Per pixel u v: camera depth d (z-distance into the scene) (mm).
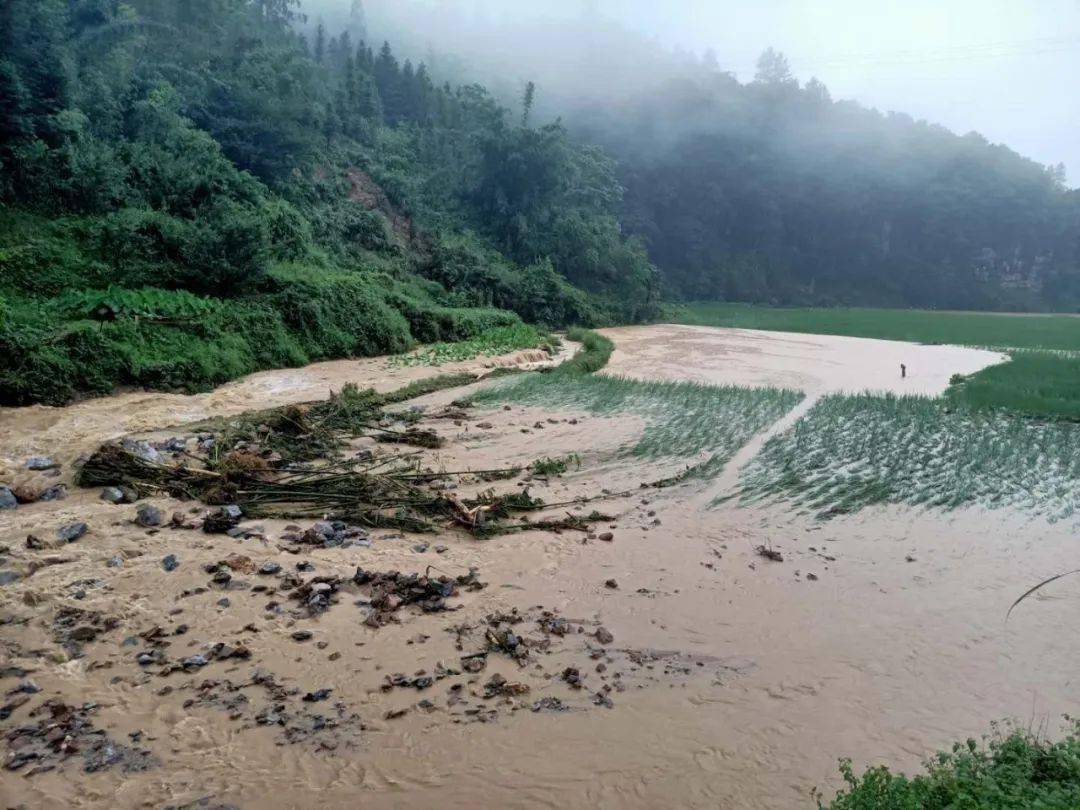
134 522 10039
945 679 6973
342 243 38125
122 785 5344
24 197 25078
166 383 19203
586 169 64312
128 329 19688
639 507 11492
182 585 8297
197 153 30500
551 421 16766
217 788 5352
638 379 24719
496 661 7094
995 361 31781
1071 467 13602
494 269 45344
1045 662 7273
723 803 5355
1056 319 63531
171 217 26031
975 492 12258
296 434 14961
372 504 11039
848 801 4746
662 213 98188
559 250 55156
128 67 34156
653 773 5641
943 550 9992
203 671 6770
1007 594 8734
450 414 17156
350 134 51219
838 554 9820
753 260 98375
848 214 100250
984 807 4234
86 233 24500
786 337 43469
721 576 9078
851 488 12367
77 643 7125
